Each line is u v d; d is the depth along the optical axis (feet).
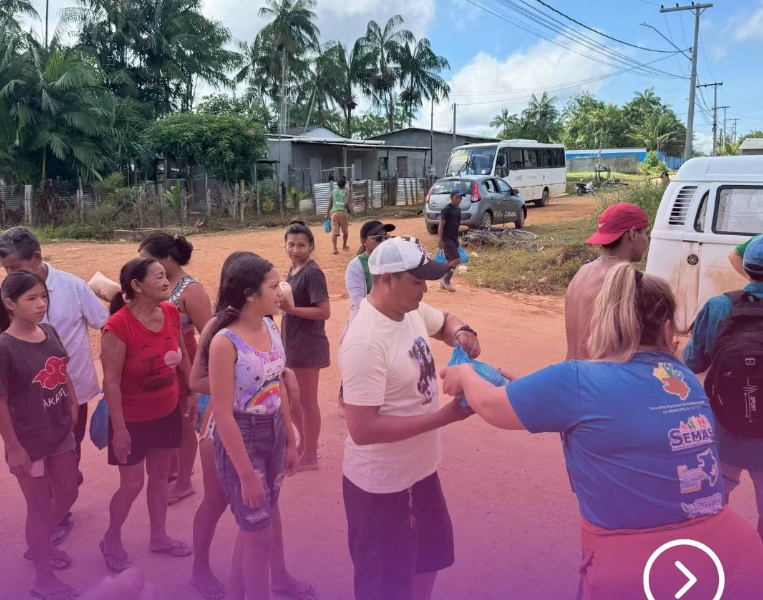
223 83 135.74
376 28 176.45
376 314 8.29
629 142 303.68
